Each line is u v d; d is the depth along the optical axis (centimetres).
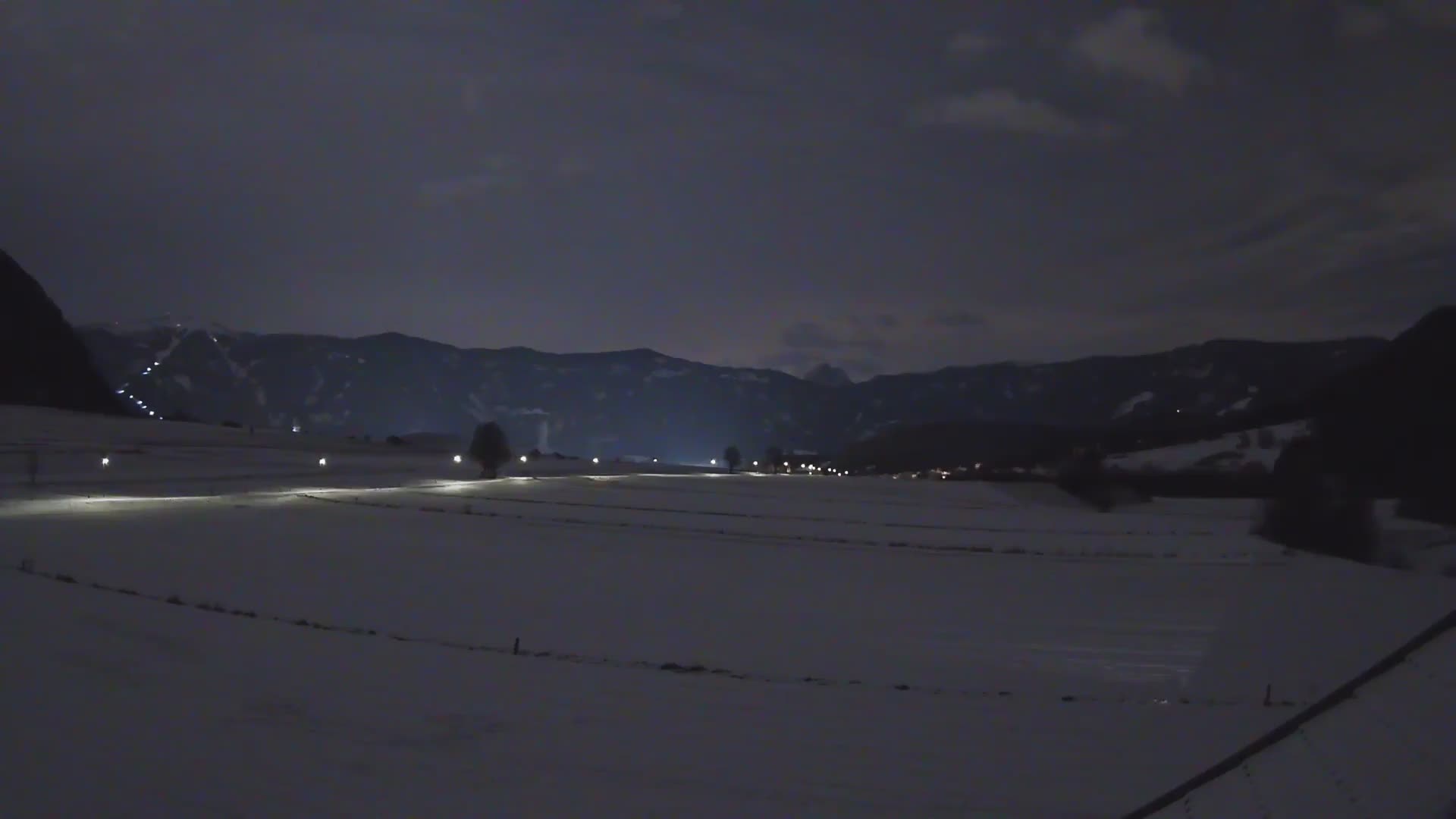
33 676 1162
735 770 999
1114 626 2045
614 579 2455
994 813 904
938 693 1386
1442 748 428
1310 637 1942
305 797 875
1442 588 2628
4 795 840
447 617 1875
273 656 1365
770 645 1755
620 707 1219
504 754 1023
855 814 891
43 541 2483
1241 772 545
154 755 955
